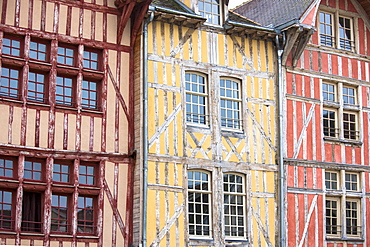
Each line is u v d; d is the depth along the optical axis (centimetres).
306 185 1905
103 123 1653
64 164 1608
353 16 2097
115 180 1644
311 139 1942
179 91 1750
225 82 1844
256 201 1817
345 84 2045
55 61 1619
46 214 1555
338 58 2041
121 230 1631
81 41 1658
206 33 1822
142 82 1688
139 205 1634
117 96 1680
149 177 1664
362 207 1995
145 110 1672
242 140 1827
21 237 1523
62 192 1587
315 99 1973
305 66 1975
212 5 1856
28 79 1596
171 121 1723
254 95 1869
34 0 1620
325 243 1903
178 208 1694
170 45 1758
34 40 1617
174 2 1831
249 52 1883
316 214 1905
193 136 1753
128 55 1711
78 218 1603
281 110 1891
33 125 1573
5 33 1582
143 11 1678
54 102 1605
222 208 1761
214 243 1731
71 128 1614
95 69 1677
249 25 1855
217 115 1800
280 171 1858
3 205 1528
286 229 1847
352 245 1953
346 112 2044
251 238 1791
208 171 1767
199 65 1795
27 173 1564
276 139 1878
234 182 1805
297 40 1931
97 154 1628
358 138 2042
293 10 1959
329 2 2056
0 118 1541
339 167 1972
